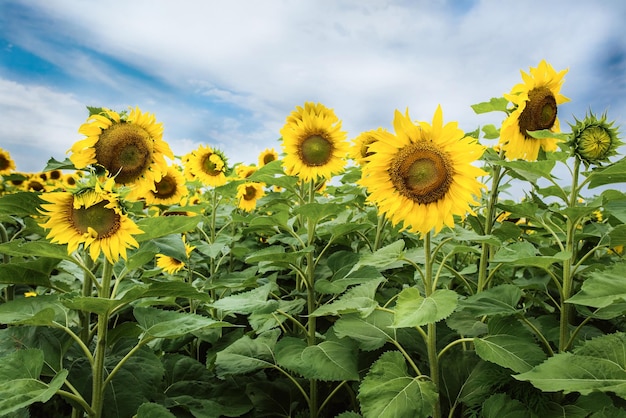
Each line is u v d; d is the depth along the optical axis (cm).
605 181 85
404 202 87
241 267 191
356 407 106
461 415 90
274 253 103
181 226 83
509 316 85
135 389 87
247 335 124
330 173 144
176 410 97
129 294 73
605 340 69
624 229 78
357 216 150
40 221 93
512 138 102
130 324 88
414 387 77
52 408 96
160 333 79
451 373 90
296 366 88
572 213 84
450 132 83
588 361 67
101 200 76
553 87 102
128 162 98
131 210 98
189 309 161
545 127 103
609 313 84
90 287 95
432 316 69
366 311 84
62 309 89
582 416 74
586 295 68
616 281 69
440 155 85
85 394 83
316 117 142
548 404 79
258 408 105
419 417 72
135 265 84
